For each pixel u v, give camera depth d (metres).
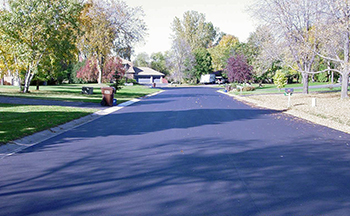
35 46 28.78
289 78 73.69
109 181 6.18
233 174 6.63
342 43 25.31
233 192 5.56
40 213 4.71
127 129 12.74
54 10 28.61
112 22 48.53
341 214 4.66
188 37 100.62
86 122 14.95
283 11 27.92
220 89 60.72
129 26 49.78
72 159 7.93
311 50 26.03
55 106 20.39
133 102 27.77
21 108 17.98
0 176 6.54
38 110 17.45
